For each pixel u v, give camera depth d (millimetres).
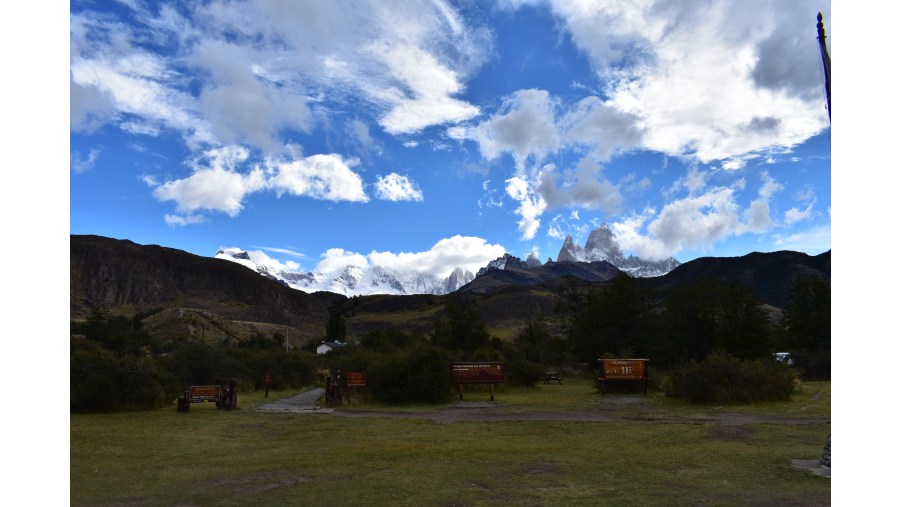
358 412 18359
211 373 28328
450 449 10367
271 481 7695
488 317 176000
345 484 7473
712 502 6453
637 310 47406
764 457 9203
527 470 8352
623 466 8617
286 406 20922
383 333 60625
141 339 63438
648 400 21688
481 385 27781
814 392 23750
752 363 21281
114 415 17266
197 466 8883
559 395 25359
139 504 6531
